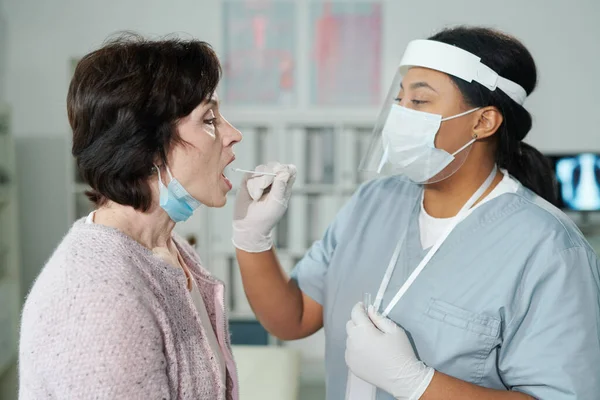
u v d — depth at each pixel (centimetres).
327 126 310
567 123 341
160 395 72
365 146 314
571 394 95
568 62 336
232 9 338
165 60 80
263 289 127
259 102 344
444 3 336
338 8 338
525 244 105
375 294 120
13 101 341
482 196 114
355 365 105
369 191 133
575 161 318
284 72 342
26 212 348
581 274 101
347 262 125
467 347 104
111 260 75
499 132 112
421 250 117
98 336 68
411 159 112
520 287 104
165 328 76
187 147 84
